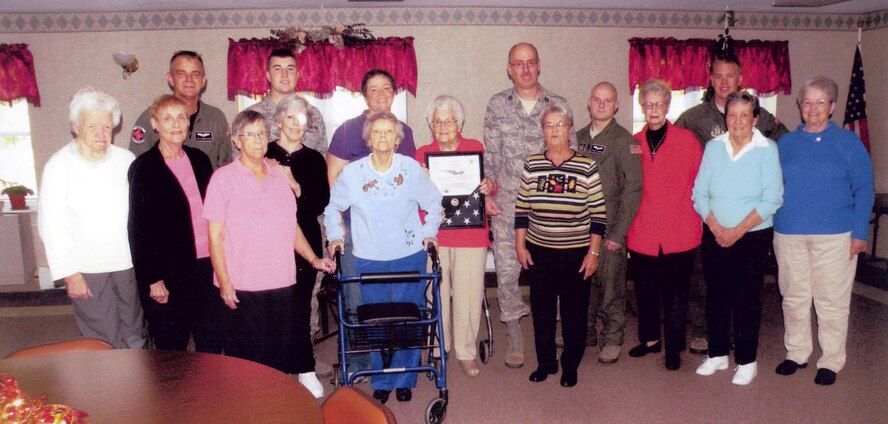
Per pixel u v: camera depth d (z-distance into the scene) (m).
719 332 4.11
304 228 3.66
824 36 7.49
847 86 7.60
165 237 3.28
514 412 3.72
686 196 4.05
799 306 4.11
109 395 1.87
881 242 7.38
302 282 3.70
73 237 3.23
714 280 4.03
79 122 3.17
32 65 6.97
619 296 4.40
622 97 7.42
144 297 3.33
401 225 3.54
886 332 5.05
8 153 7.39
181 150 3.43
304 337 3.78
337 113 7.39
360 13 7.12
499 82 7.32
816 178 3.82
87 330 3.38
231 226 3.18
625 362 4.50
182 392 1.88
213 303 3.37
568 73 7.34
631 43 7.25
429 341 3.66
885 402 3.77
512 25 7.22
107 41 7.03
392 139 3.39
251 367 2.08
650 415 3.66
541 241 3.84
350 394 1.89
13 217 6.94
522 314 4.43
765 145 3.79
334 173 3.98
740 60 7.32
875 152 7.45
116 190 3.31
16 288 7.11
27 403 1.64
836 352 4.01
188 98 4.09
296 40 6.75
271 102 4.09
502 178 4.26
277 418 1.72
